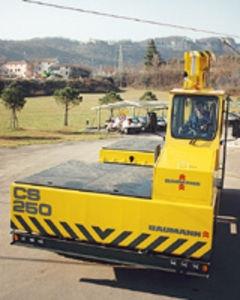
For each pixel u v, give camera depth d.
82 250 5.71
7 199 10.34
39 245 5.87
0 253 7.00
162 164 5.55
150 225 5.41
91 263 6.69
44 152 18.42
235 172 14.52
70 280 6.11
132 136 27.95
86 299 5.59
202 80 6.45
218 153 6.25
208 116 6.30
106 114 48.16
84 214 5.62
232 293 5.91
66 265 6.60
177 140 6.34
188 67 6.45
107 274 6.33
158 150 6.45
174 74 96.50
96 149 19.88
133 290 5.89
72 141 23.23
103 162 8.62
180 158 5.86
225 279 6.32
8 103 30.98
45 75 126.75
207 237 5.23
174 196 5.34
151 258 5.48
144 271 6.47
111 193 5.61
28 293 5.70
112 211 5.51
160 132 7.71
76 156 17.50
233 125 6.96
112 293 5.78
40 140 23.30
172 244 5.38
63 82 85.50
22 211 5.88
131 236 5.50
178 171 5.29
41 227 5.82
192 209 5.23
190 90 6.36
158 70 100.50
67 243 5.75
